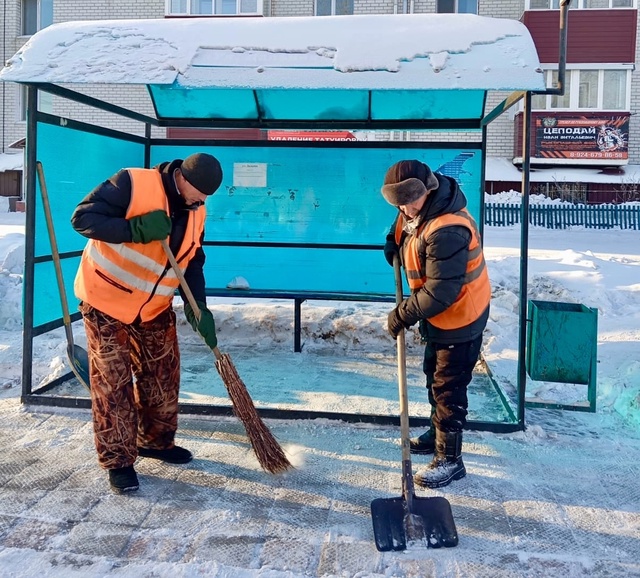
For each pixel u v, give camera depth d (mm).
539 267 8812
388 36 3764
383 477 3227
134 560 2467
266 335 5914
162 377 3275
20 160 22500
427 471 3131
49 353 5344
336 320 5836
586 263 9148
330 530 2711
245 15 19859
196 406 3988
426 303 2871
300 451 3527
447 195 2953
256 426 3104
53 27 3996
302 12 19984
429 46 3686
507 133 20922
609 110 19891
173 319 3312
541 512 2881
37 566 2410
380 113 5449
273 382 4727
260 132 14836
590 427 3900
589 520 2818
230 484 3127
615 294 7309
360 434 3787
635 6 19578
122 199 2854
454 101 5145
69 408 4043
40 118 4184
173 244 3021
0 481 3100
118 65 3707
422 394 4469
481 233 5422
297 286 5719
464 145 5398
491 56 3617
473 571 2432
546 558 2520
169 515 2814
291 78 3627
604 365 5047
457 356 3141
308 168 5617
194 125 5738
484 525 2770
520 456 3482
